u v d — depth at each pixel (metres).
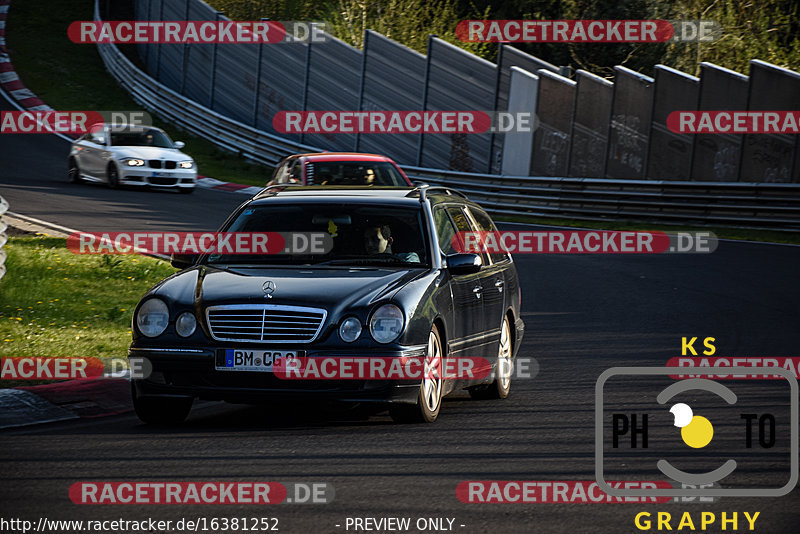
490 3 167.88
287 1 175.50
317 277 27.78
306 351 26.08
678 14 151.12
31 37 188.88
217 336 26.50
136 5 190.00
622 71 104.94
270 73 143.88
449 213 32.25
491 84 118.06
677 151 100.50
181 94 163.75
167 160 97.25
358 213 30.55
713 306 51.62
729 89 96.69
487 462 22.70
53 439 25.34
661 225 90.44
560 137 110.94
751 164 94.81
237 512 18.66
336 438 25.45
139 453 23.58
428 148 123.56
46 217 73.12
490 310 31.94
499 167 116.50
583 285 59.50
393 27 160.75
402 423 27.58
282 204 31.19
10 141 127.94
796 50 144.38
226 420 28.52
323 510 18.81
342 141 133.25
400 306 26.58
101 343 38.38
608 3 153.25
